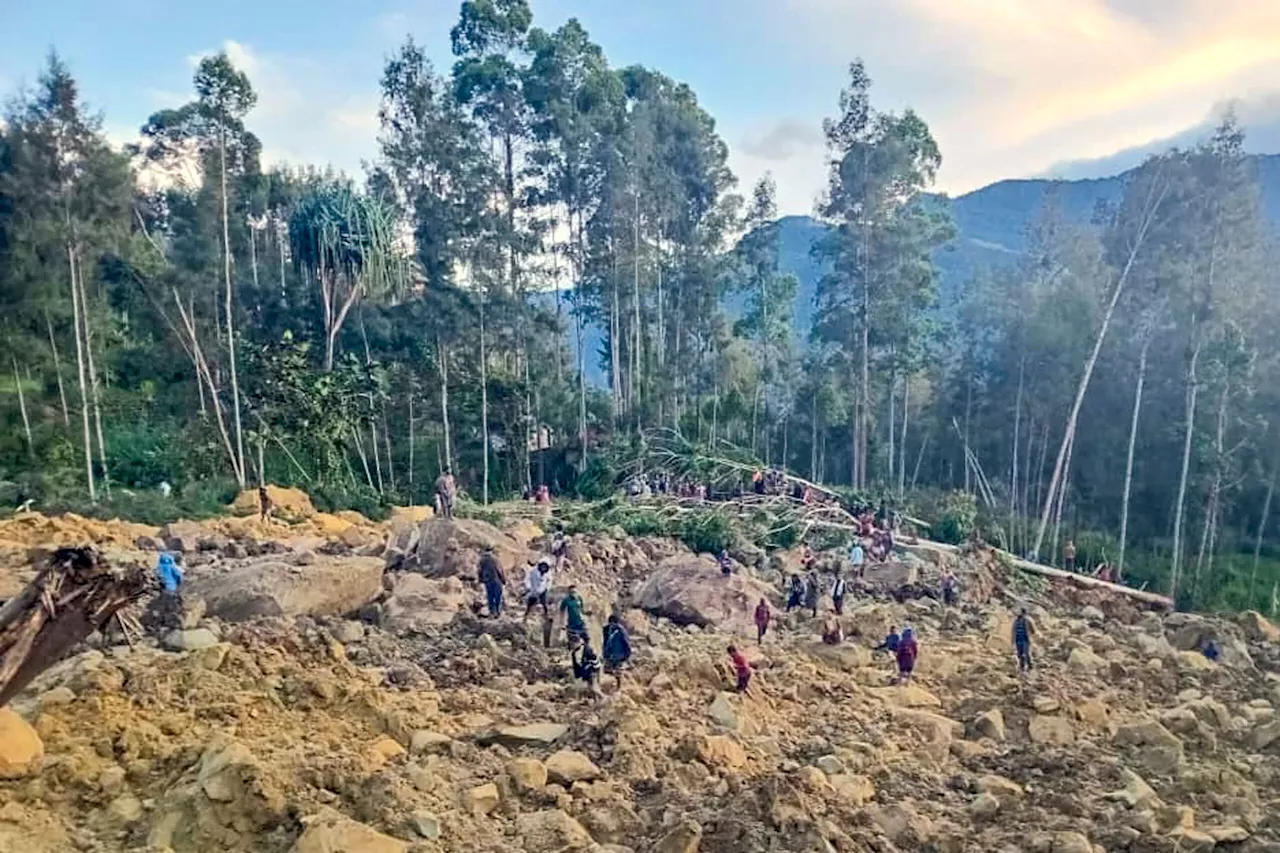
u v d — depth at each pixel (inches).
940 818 439.8
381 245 1574.8
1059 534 1696.6
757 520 1192.2
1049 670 759.1
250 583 639.8
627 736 467.5
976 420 1984.5
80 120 1277.1
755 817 389.1
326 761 378.3
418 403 1713.8
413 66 1686.8
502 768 423.2
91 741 372.5
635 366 1834.4
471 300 1670.8
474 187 1656.0
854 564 1058.7
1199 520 1710.1
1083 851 394.3
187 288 1638.8
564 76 1731.1
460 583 778.2
